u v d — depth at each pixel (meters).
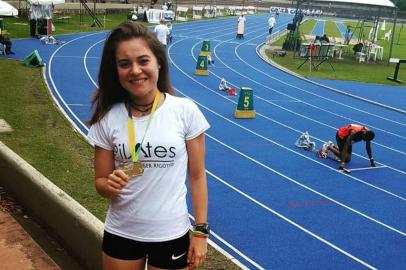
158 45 2.54
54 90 15.05
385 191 9.54
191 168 2.60
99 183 2.59
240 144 11.71
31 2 26.86
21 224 5.09
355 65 27.38
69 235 4.51
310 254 6.68
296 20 31.28
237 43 33.91
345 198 8.97
